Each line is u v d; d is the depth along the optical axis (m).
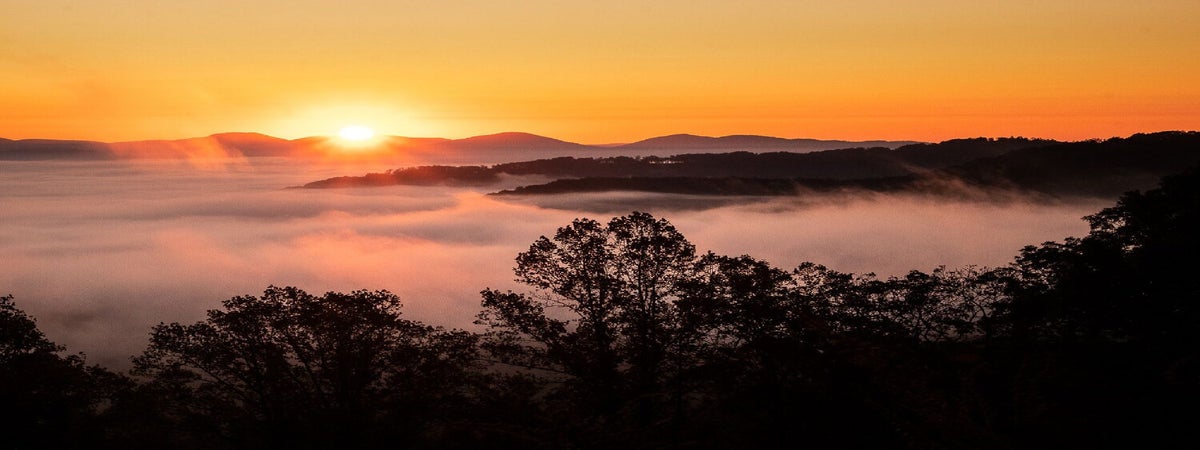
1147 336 15.61
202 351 25.14
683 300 23.58
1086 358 11.16
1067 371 10.31
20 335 24.09
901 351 11.60
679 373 19.08
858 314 21.52
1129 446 8.60
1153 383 9.98
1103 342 12.85
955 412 9.55
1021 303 20.06
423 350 25.59
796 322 13.55
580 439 11.34
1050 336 14.97
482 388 24.33
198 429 24.34
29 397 20.27
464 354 26.00
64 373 21.83
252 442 23.66
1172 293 18.27
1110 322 18.30
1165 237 23.70
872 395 10.91
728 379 15.48
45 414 20.70
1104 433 8.81
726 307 21.50
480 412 19.20
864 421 10.80
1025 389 9.89
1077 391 9.86
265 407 24.75
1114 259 21.25
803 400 11.41
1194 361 9.65
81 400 21.97
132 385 24.36
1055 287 22.38
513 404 17.69
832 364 11.73
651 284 26.33
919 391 10.30
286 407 24.23
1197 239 20.28
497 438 12.06
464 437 12.38
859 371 11.44
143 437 22.89
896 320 21.81
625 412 13.69
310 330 25.14
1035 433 8.91
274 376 24.67
